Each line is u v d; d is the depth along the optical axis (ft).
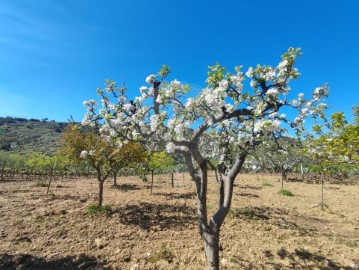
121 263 24.73
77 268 23.66
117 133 19.84
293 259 27.07
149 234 31.17
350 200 59.72
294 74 18.20
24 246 27.27
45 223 33.42
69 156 41.29
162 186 74.23
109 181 90.22
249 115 18.30
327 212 47.03
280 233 33.86
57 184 78.23
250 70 18.90
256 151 20.30
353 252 29.45
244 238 31.50
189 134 18.43
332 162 26.71
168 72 19.99
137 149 41.14
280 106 19.44
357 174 119.65
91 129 41.63
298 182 96.94
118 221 34.99
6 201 46.03
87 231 31.35
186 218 37.70
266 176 118.42
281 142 20.56
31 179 97.30
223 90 15.90
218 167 23.57
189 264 24.80
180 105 17.56
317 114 19.69
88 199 49.75
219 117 17.66
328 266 26.11
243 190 68.49
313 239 32.55
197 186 20.77
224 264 25.32
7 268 23.39
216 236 20.06
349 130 24.14
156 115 17.48
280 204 51.60
